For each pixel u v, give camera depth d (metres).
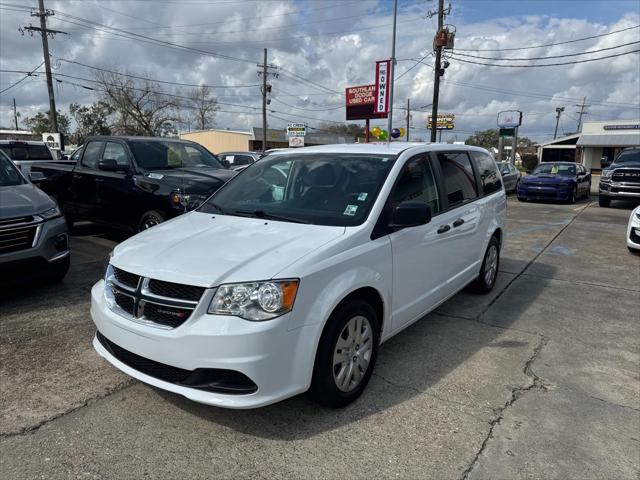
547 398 3.41
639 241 7.91
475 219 5.00
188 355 2.71
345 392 3.18
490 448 2.83
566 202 17.23
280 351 2.71
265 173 4.31
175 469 2.61
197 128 65.75
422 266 3.96
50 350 3.99
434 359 3.99
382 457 2.73
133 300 2.95
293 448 2.80
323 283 2.90
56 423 3.00
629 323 4.93
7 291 5.49
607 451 2.83
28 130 63.75
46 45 28.64
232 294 2.70
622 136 44.53
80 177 8.11
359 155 4.05
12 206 5.02
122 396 3.31
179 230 3.58
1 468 2.59
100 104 55.72
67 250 5.47
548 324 4.86
